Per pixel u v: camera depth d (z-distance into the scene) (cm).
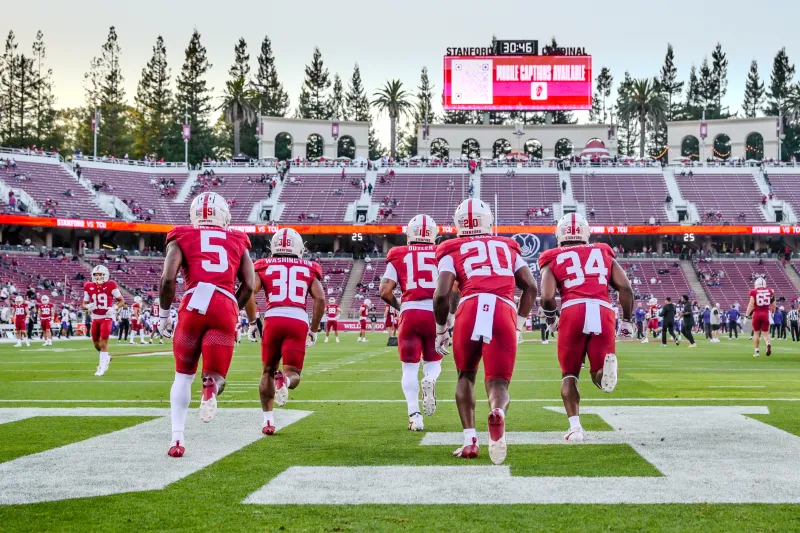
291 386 756
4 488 498
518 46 6256
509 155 6738
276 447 652
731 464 560
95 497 475
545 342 3222
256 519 423
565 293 725
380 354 2359
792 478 512
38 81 8500
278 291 773
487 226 637
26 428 759
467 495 472
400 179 6241
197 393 1152
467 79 6297
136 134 8894
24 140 8425
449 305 661
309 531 399
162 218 5859
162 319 657
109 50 8700
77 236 5881
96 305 1493
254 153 9288
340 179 6253
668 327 2911
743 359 2011
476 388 1227
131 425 780
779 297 5188
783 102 9244
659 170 6216
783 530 393
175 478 527
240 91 7388
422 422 757
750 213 5709
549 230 5369
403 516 426
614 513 428
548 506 445
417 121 9750
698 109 9531
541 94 6244
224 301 641
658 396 1053
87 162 6119
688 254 5688
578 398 694
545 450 626
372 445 661
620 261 5606
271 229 5606
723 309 5131
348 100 9719
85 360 2039
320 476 530
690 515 423
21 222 5044
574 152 6769
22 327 2950
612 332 714
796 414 834
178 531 402
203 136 8750
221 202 681
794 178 6056
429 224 830
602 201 5912
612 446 640
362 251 6066
